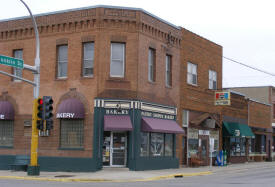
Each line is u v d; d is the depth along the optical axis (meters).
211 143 29.66
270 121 48.62
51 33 27.16
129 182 20.50
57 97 26.56
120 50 26.11
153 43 27.70
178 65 30.48
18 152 27.58
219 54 36.78
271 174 26.64
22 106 27.83
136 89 25.86
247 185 18.69
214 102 34.72
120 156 25.86
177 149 29.97
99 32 25.70
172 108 29.41
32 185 17.95
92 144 25.09
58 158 25.88
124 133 25.97
